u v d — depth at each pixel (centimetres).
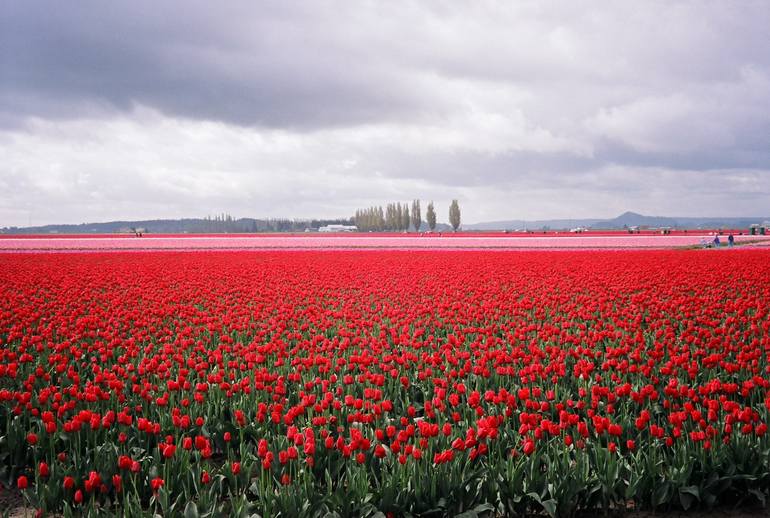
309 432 638
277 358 1072
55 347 1111
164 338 1298
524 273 2730
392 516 595
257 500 656
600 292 1939
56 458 714
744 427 678
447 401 891
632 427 758
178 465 664
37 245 6044
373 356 1096
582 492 645
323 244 6228
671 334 1153
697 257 3450
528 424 691
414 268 3022
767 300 1761
